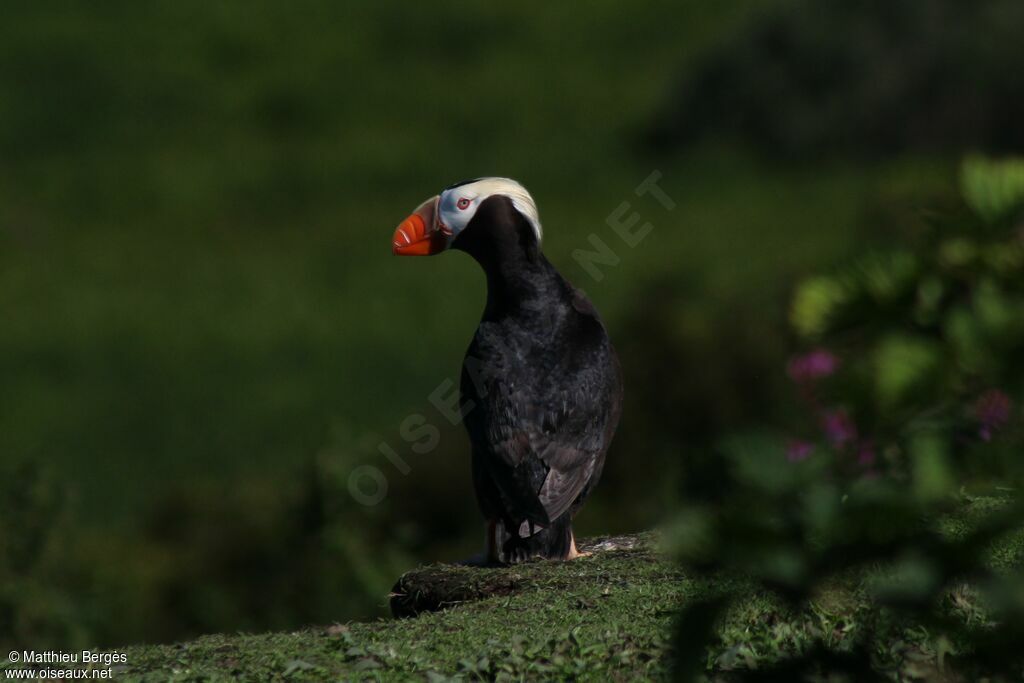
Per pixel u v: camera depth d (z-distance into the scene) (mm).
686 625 2412
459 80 55406
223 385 28984
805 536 2320
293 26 60625
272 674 5543
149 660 6035
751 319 16266
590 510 15867
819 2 44781
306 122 52188
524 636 5637
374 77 55906
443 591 7027
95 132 50906
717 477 2344
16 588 11328
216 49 57875
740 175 42219
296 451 24141
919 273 2162
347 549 13539
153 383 29266
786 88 43781
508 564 7461
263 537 14883
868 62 42156
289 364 30203
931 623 2633
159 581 14656
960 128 40000
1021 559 4926
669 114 46781
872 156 41250
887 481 2287
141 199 45438
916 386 2117
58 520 11828
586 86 53625
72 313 34875
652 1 61562
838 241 31266
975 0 41281
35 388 29250
